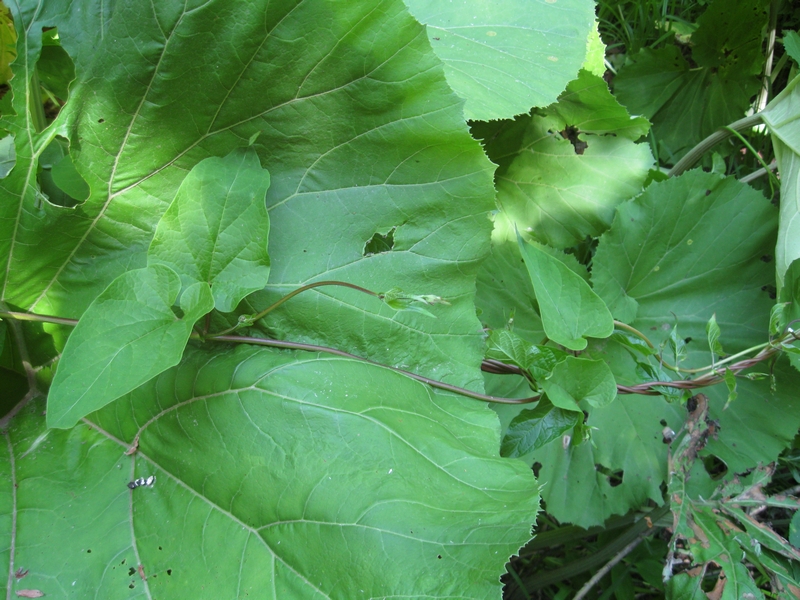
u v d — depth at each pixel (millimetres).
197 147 392
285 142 398
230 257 375
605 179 570
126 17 353
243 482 372
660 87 692
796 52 572
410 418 393
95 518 380
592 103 539
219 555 364
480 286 552
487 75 467
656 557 556
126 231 409
